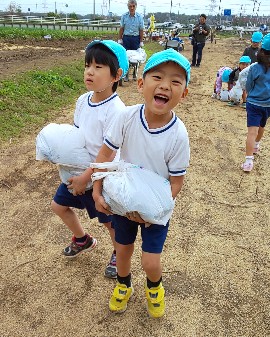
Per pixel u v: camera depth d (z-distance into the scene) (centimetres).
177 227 351
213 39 3453
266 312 260
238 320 252
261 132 518
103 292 269
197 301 266
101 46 234
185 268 297
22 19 3753
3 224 338
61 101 721
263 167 497
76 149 242
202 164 495
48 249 310
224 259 311
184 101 853
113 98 242
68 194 263
